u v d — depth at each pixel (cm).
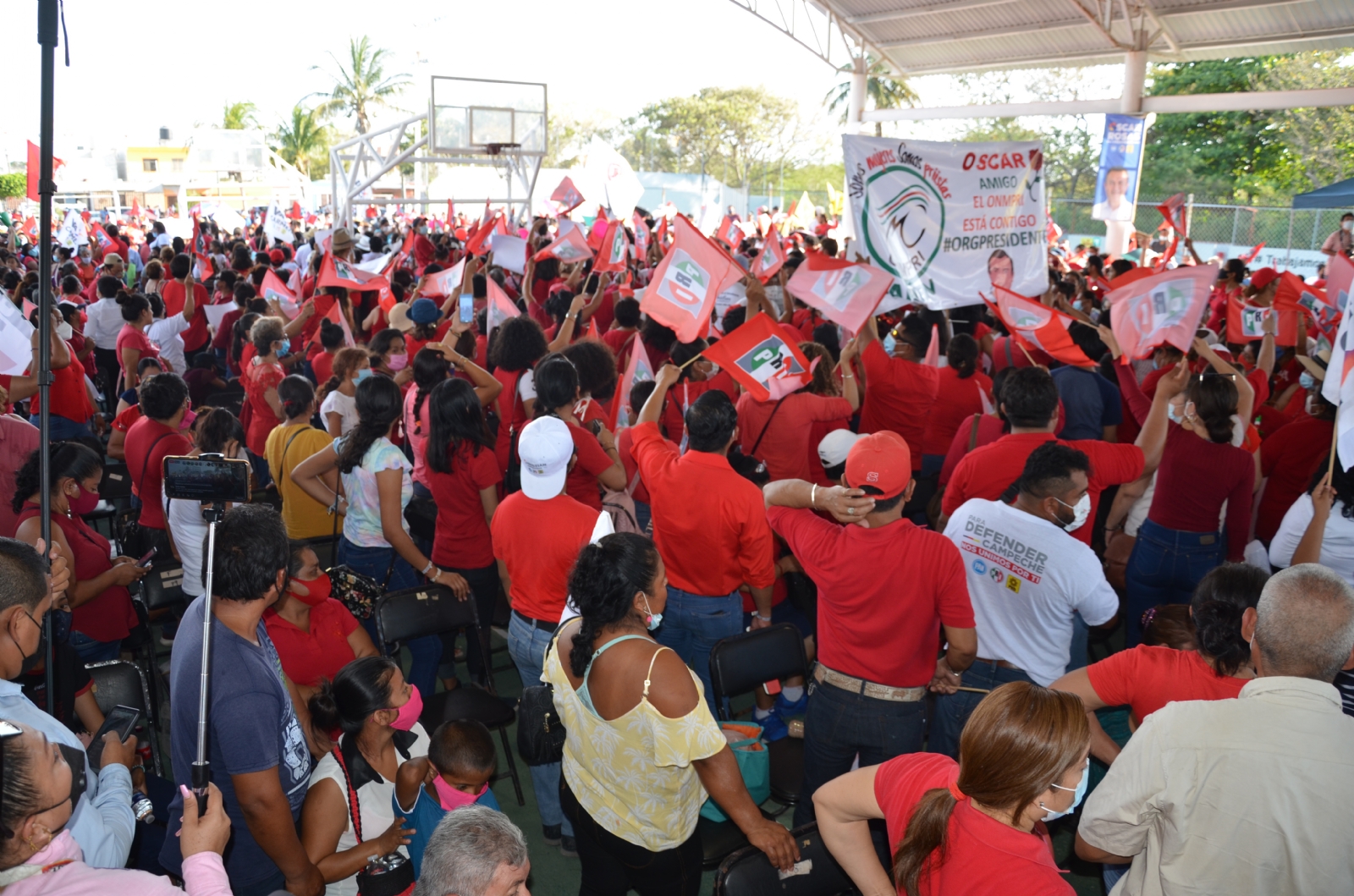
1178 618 291
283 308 862
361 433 392
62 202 3784
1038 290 664
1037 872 171
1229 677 233
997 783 168
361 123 6375
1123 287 514
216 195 4619
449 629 385
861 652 284
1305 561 315
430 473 413
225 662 223
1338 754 187
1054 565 298
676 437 524
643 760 239
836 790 210
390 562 417
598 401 486
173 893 172
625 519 435
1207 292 489
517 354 511
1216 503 399
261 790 220
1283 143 3222
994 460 368
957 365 567
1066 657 315
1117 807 204
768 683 380
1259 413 566
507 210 2089
